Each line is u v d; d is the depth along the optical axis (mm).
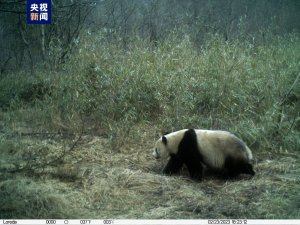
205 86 8914
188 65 9727
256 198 5465
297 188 5770
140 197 5516
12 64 14625
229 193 5656
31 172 6008
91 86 9453
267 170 6531
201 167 6332
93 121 8766
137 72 9180
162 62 9789
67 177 6023
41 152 6996
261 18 17625
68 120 8805
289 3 20516
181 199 5461
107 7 16141
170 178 6113
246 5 19422
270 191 5676
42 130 8555
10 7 11023
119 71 9281
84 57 9938
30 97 10742
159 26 14602
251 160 6312
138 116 8633
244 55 10250
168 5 17859
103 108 8680
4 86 11227
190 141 6324
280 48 11102
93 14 15531
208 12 17609
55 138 8000
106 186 5699
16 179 5598
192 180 6289
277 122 8000
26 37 14250
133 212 5098
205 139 6336
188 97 8617
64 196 5379
